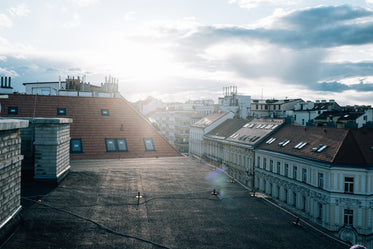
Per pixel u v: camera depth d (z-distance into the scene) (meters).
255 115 113.44
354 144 38.09
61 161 20.77
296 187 42.72
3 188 11.74
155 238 13.34
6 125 11.34
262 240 13.73
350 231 34.31
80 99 48.53
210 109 109.88
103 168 26.31
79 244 12.30
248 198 19.86
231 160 66.19
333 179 36.06
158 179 23.27
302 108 102.25
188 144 110.00
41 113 45.12
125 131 44.16
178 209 17.00
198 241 13.30
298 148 44.44
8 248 11.36
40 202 16.16
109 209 16.23
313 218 38.88
